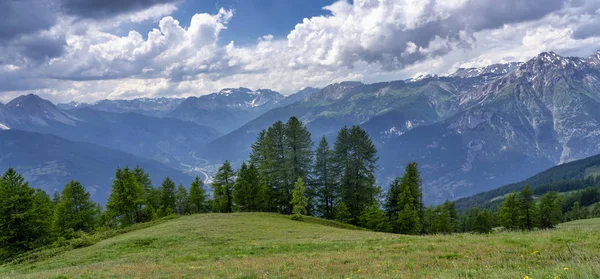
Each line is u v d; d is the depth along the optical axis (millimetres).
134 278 15625
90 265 22750
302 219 51500
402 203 57625
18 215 42719
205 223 42312
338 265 15070
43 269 25203
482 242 18172
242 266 17031
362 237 29828
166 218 51094
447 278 9906
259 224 42125
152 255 25688
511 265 11789
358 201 60625
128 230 45875
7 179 43906
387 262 14695
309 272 13992
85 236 37656
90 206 57781
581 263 10117
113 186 57562
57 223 53750
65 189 56094
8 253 41500
